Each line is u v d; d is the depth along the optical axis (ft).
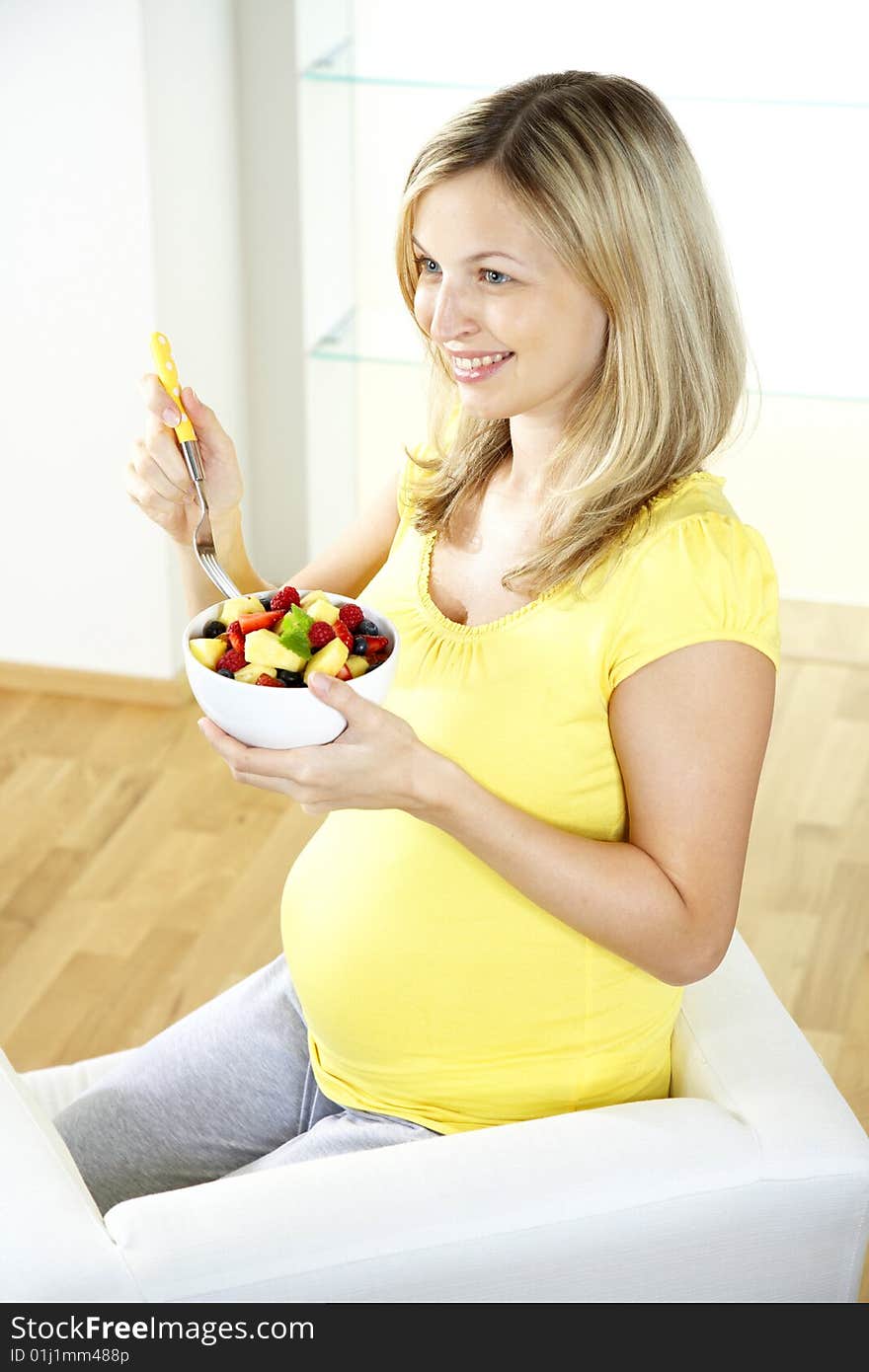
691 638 3.78
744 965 4.56
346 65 9.78
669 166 3.78
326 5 9.64
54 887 8.82
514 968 4.10
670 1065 4.47
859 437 10.20
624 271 3.76
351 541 5.23
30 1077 5.30
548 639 4.00
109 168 9.20
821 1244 3.85
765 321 9.95
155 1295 3.55
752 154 9.44
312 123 9.99
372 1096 4.43
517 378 3.93
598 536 3.95
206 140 9.78
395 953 4.18
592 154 3.68
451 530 4.53
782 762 9.97
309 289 10.47
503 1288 3.72
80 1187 3.81
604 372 3.94
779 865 9.02
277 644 3.59
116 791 9.72
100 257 9.46
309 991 4.39
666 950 3.84
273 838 9.29
